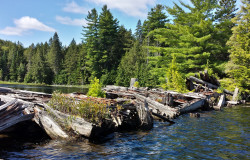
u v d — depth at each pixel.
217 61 32.19
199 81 23.88
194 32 33.69
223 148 6.70
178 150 6.49
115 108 8.74
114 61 78.06
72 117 7.24
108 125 8.02
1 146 6.44
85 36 74.81
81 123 7.03
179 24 35.16
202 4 33.75
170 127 9.95
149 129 9.48
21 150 6.15
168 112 12.34
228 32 33.06
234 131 9.07
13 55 113.50
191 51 31.80
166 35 38.66
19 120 6.91
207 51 32.91
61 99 8.30
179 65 32.94
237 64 25.62
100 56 73.12
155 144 7.12
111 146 6.78
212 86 23.91
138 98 13.15
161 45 54.16
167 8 37.19
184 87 19.80
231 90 24.78
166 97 13.49
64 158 5.55
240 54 24.14
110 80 65.44
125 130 9.27
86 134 6.91
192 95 17.34
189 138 7.92
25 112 8.00
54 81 92.31
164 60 37.53
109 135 8.26
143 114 9.38
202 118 12.55
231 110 16.75
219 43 35.06
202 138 7.92
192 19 34.03
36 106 8.61
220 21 35.56
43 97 11.98
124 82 57.00
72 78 82.81
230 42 28.50
